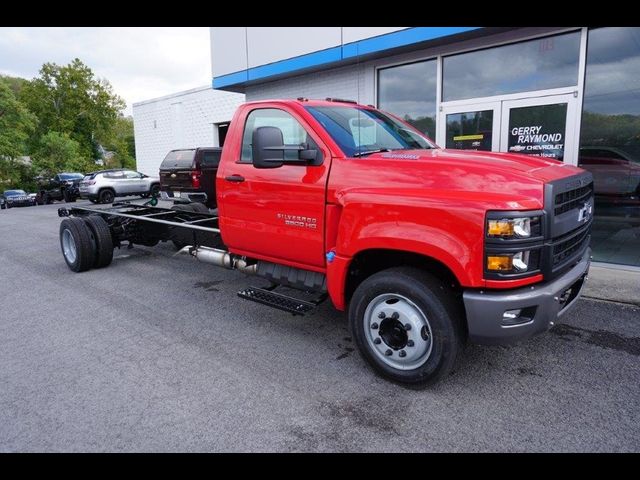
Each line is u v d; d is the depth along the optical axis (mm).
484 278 2891
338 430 2898
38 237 11453
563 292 3197
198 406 3203
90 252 7004
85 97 57938
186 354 4055
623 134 6496
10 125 48469
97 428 2975
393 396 3283
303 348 4141
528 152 7328
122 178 21594
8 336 4578
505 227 2818
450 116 8125
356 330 3551
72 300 5738
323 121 3953
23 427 3006
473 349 3998
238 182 4473
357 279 3859
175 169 11852
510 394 3270
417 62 8484
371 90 9133
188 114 19047
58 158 51969
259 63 10578
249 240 4500
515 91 7359
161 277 6762
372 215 3312
